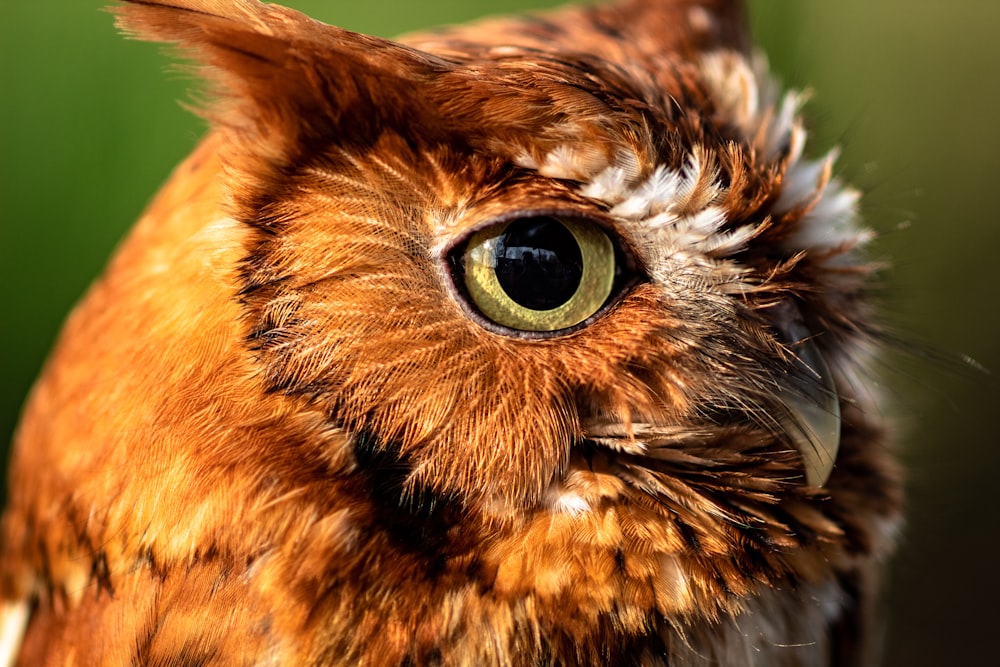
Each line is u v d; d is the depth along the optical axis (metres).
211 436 0.76
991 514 1.18
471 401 0.75
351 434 0.75
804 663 0.79
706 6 0.80
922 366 0.84
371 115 0.75
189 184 0.77
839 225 0.77
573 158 0.75
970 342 1.19
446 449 0.75
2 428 1.02
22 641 0.78
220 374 0.75
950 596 1.18
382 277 0.75
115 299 0.77
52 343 1.03
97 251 1.02
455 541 0.76
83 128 1.02
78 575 0.77
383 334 0.75
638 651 0.76
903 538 0.82
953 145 1.24
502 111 0.75
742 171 0.76
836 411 0.77
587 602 0.76
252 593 0.76
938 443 1.18
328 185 0.75
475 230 0.75
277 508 0.75
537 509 0.76
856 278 0.77
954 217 1.22
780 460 0.77
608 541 0.76
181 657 0.76
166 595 0.76
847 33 1.19
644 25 0.79
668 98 0.76
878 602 0.81
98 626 0.76
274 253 0.75
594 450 0.76
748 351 0.76
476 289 0.75
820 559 0.77
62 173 1.02
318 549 0.76
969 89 1.24
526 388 0.75
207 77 0.75
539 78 0.75
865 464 0.78
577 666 0.76
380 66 0.75
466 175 0.75
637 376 0.76
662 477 0.76
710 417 0.76
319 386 0.75
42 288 1.02
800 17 1.09
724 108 0.77
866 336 0.78
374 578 0.76
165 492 0.76
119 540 0.76
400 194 0.75
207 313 0.75
